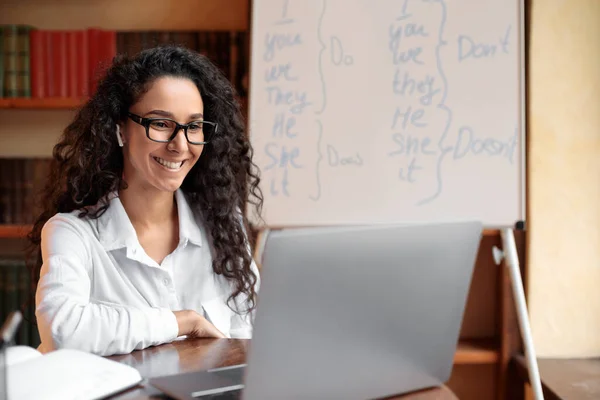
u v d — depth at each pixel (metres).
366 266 0.77
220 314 1.48
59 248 1.30
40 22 2.59
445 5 2.09
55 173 1.53
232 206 1.53
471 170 2.05
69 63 2.36
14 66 2.36
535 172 2.22
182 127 1.35
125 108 1.39
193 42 2.35
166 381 0.89
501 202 2.04
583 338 2.24
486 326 2.54
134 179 1.42
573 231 2.23
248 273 1.51
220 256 1.49
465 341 2.47
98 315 1.13
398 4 2.10
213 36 2.34
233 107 1.54
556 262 2.23
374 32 2.10
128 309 1.16
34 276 1.59
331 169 2.08
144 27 2.56
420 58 2.08
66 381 0.83
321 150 2.09
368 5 2.10
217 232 1.49
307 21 2.12
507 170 2.04
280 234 0.70
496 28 2.07
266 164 2.11
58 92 2.36
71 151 1.50
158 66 1.39
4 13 2.59
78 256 1.31
